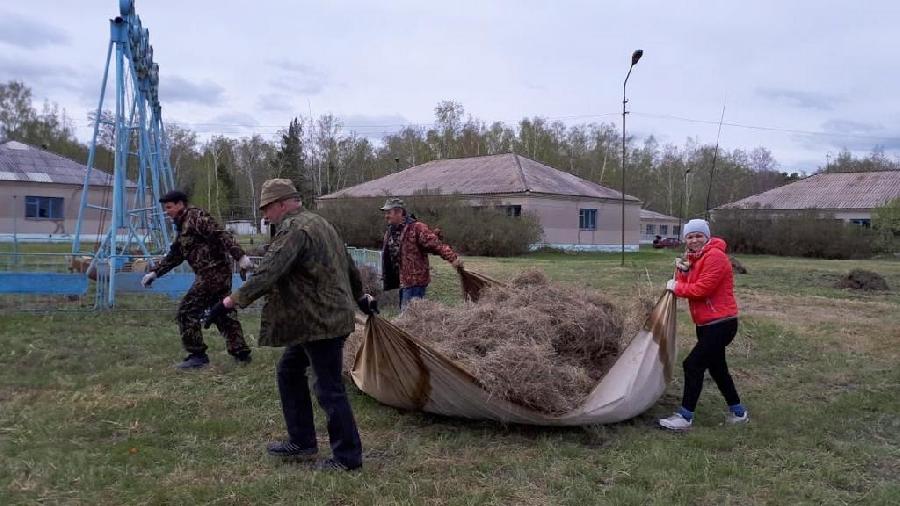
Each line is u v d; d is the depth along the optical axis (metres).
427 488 4.09
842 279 17.28
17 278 9.35
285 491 4.01
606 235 39.56
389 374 5.18
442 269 18.88
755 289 15.94
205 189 56.16
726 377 5.43
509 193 35.06
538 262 25.47
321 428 5.18
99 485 4.04
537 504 3.95
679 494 4.09
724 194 66.25
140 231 15.67
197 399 5.78
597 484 4.25
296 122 60.94
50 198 33.72
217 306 3.96
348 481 4.13
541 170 40.09
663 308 5.52
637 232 42.19
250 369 6.73
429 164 44.44
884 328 10.02
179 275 10.05
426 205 32.59
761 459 4.73
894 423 5.62
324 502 3.88
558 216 36.44
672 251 40.88
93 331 8.30
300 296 4.11
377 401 5.76
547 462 4.55
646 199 81.88
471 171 40.03
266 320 4.22
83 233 34.59
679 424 5.27
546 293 6.06
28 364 6.77
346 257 4.45
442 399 5.08
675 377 6.97
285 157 60.28
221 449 4.70
